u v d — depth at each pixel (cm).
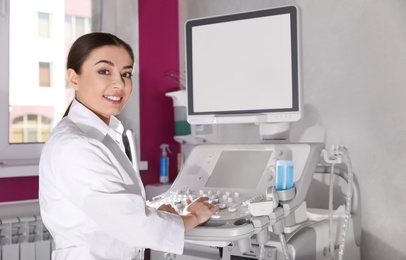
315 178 203
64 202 118
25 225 208
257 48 162
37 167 217
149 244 116
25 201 221
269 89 160
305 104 207
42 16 236
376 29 184
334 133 197
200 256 158
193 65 175
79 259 118
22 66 231
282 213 132
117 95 127
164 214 121
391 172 180
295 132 211
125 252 124
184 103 245
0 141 223
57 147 115
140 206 116
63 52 243
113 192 114
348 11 193
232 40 167
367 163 187
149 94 260
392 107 179
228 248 150
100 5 238
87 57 124
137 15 256
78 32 246
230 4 240
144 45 259
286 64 157
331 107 198
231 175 158
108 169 115
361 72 188
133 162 172
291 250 139
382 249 183
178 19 271
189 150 262
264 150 161
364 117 188
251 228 121
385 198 182
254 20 163
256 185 150
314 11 204
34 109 235
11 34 227
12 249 202
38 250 209
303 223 154
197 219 125
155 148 261
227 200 145
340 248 153
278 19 158
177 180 166
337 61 196
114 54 125
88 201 113
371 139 186
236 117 167
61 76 242
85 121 126
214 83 171
